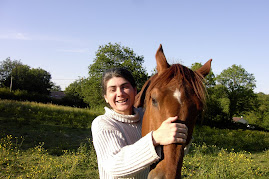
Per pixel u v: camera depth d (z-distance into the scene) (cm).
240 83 3153
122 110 160
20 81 4131
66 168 541
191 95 137
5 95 2664
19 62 4594
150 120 146
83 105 3225
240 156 681
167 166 118
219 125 2641
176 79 142
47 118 1207
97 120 155
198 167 616
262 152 920
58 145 751
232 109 3075
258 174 579
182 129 121
